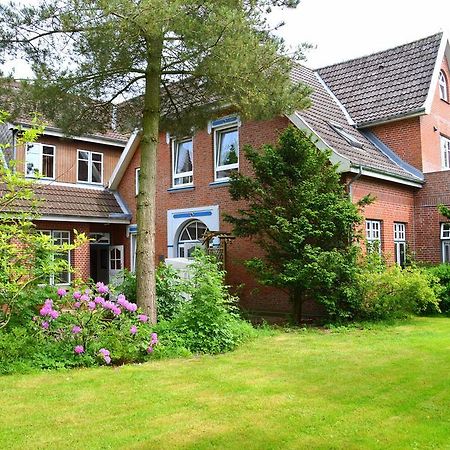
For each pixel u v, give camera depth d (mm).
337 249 13258
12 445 4750
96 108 12070
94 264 23188
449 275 14758
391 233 16688
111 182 22016
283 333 11719
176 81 11852
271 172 13555
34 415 5633
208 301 9898
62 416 5594
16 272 8672
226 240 17250
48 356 8273
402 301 13102
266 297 16469
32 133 9008
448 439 4801
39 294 9180
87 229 20562
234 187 14289
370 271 13219
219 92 10961
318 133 15477
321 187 13414
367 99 19875
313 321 14000
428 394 6312
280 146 14008
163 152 20000
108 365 8289
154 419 5453
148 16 8703
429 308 14812
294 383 6922
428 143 18750
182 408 5840
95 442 4805
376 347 9570
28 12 9453
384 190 16438
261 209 13492
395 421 5309
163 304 11781
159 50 10188
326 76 22438
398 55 20906
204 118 12969
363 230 14555
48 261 9164
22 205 17438
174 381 7117
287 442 4746
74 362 8156
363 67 21562
